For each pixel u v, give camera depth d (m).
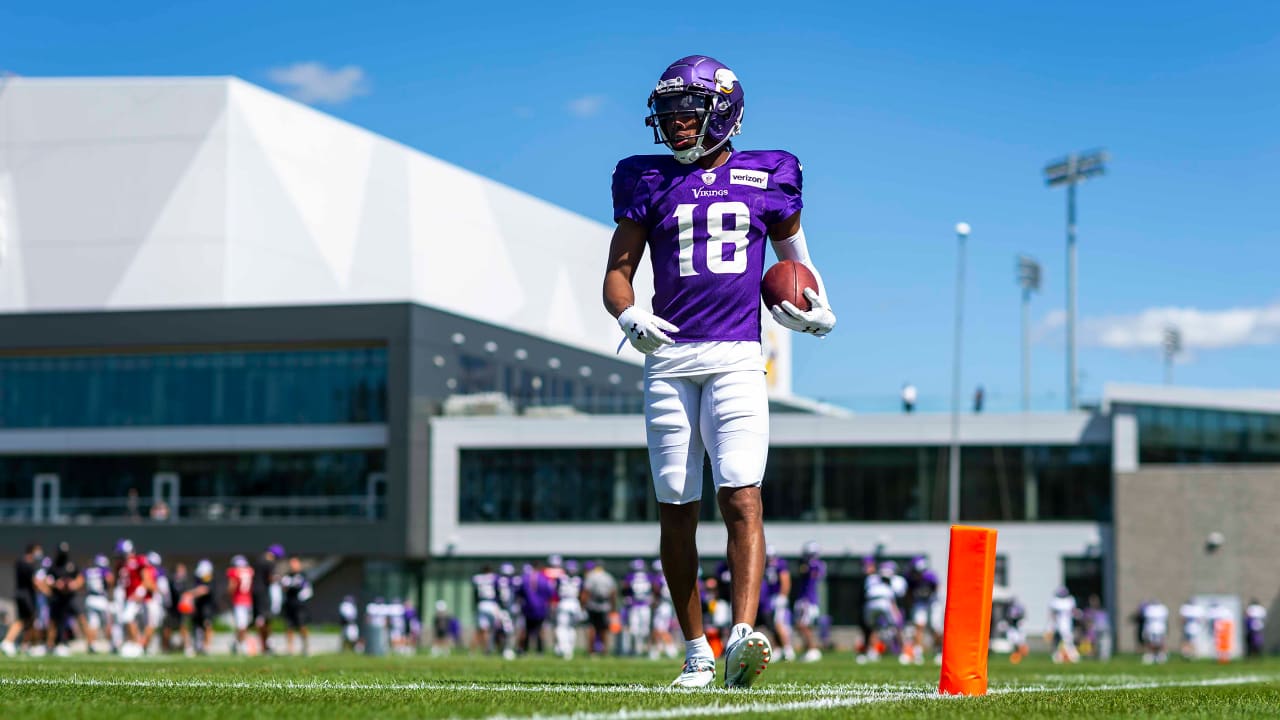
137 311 101.06
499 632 65.12
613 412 100.06
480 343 106.94
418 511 98.69
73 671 17.77
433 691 10.91
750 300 11.95
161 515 100.75
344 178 117.94
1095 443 93.12
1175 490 90.94
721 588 44.62
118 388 102.56
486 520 99.12
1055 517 93.06
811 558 48.84
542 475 99.00
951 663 11.14
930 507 94.19
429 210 125.88
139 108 111.25
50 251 110.81
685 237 11.89
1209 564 90.00
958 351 92.00
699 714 8.63
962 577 11.15
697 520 12.17
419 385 99.69
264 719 8.03
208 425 101.62
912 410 94.94
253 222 110.75
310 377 101.44
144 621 49.12
